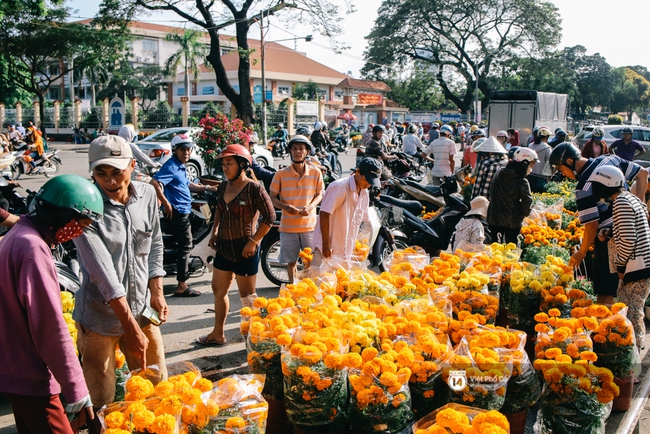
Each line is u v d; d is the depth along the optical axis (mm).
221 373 4293
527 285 4215
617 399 3641
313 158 10234
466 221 5934
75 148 30047
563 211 7402
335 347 2766
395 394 2631
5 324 2322
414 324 3070
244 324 3330
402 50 41875
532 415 3631
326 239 4797
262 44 26672
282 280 6637
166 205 5805
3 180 6633
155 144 16219
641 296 4223
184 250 6102
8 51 33156
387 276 4070
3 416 3670
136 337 2793
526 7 38656
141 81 53656
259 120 29797
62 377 2338
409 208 7711
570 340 3293
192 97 53438
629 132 11430
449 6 39281
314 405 2689
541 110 20766
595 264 4566
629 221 4125
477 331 3234
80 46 34812
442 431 2193
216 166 10656
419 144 16078
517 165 5965
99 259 2729
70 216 2385
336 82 57750
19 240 2309
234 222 4551
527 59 40844
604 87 63250
